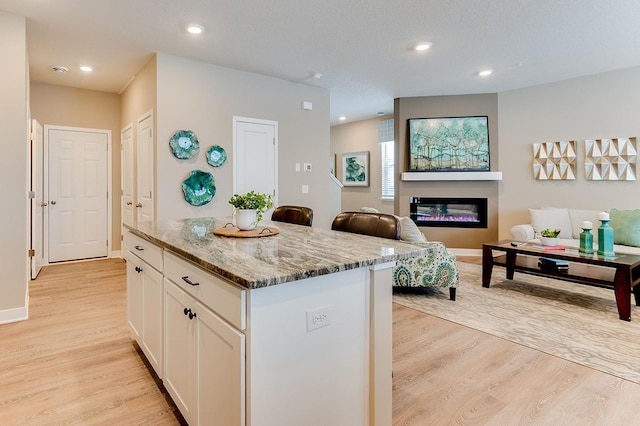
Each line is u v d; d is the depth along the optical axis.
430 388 1.99
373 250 1.52
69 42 3.67
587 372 2.16
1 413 1.75
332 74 4.78
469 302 3.47
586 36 3.63
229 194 4.51
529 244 3.92
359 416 1.40
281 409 1.17
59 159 5.17
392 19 3.23
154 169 4.04
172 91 4.06
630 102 4.59
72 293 3.71
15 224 3.00
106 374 2.12
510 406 1.83
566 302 3.47
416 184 6.14
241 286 1.10
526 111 5.51
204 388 1.36
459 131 5.91
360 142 8.16
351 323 1.36
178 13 3.10
